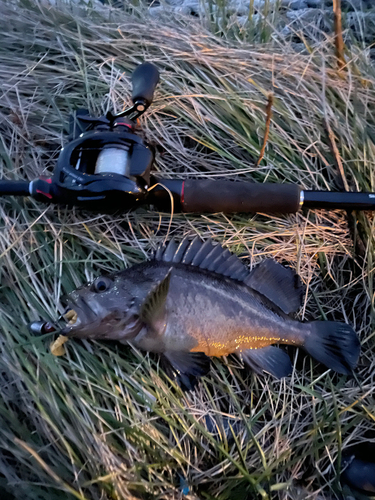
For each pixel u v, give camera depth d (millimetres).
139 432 298
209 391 334
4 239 336
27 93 397
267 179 389
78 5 457
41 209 350
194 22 451
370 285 355
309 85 420
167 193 334
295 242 374
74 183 301
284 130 407
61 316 297
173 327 302
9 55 411
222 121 403
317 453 315
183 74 415
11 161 361
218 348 317
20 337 306
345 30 438
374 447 335
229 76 420
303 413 336
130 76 410
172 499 302
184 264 315
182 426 307
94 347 320
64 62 412
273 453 319
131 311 289
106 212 350
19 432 287
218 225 367
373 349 352
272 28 436
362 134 404
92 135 309
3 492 286
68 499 283
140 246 353
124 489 286
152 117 396
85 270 338
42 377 303
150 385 315
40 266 341
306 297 358
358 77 425
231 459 293
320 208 349
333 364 329
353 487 327
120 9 455
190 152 394
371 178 383
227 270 325
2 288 327
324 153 399
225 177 387
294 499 314
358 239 373
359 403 333
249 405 334
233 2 484
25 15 427
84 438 292
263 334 323
